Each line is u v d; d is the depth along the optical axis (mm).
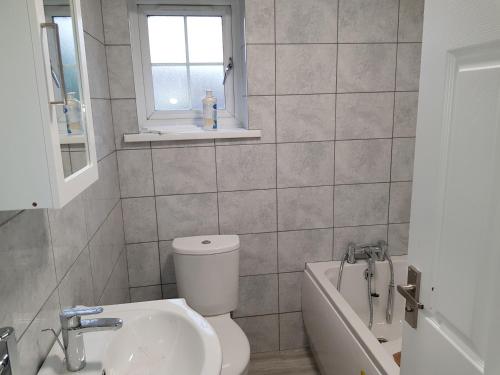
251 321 2332
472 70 716
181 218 2141
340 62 2088
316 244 2293
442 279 839
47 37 704
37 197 724
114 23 1887
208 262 1957
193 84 2230
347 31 2059
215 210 2158
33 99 686
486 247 696
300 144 2148
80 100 955
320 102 2115
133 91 1967
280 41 2018
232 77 2234
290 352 2383
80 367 991
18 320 889
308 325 2238
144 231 2129
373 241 2346
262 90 2055
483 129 690
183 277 1992
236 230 2201
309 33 2033
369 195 2275
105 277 1687
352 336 1684
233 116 2277
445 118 801
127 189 2064
